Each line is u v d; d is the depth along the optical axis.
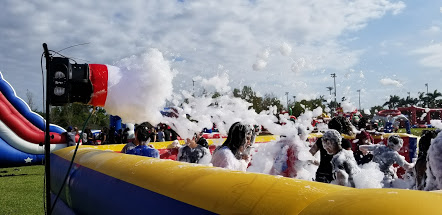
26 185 7.86
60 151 4.90
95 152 3.55
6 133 11.75
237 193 1.44
